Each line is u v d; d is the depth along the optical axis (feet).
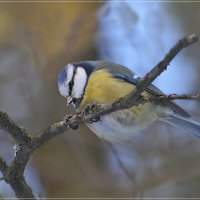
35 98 42.19
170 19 41.14
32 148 22.12
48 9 42.80
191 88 40.24
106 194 39.68
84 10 42.70
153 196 38.91
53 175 41.34
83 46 42.93
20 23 42.93
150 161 39.55
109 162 41.47
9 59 42.93
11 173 22.91
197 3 41.22
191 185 39.22
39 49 42.86
